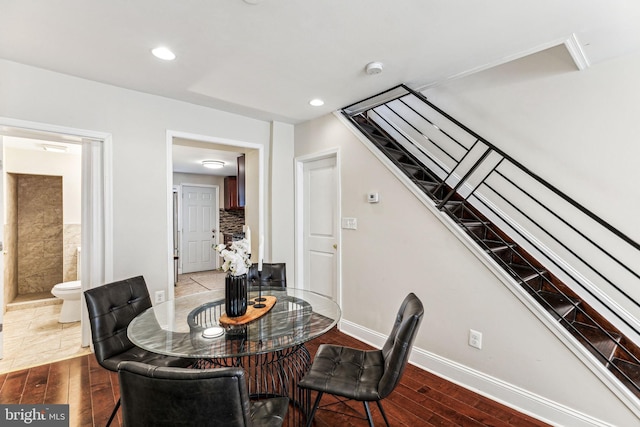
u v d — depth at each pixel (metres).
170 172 2.97
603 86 2.13
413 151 3.42
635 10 1.59
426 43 1.95
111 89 2.65
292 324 1.69
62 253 4.62
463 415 1.91
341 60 2.17
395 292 2.71
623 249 2.05
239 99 2.96
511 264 2.56
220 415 0.93
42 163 4.19
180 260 6.70
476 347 2.17
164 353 1.36
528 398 1.92
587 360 1.71
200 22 1.74
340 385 1.52
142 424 0.97
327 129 3.39
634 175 2.01
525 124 2.53
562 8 1.59
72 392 2.09
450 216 2.36
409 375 2.39
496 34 1.84
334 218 3.42
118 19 1.71
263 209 3.68
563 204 2.32
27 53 2.11
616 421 1.63
